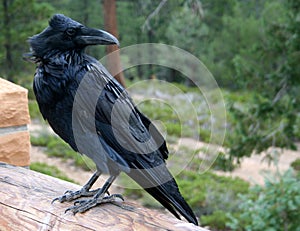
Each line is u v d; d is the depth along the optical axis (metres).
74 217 3.15
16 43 17.52
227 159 13.79
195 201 13.44
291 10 14.15
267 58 14.24
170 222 2.99
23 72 18.09
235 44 28.34
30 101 21.83
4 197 3.44
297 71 13.48
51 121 3.55
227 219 12.23
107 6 18.36
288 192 8.82
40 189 3.52
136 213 3.13
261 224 8.85
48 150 16.61
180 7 23.75
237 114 13.62
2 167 3.95
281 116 13.48
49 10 17.75
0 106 4.33
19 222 3.26
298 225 8.91
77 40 3.46
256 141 13.40
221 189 14.20
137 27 23.55
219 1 29.66
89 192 3.43
